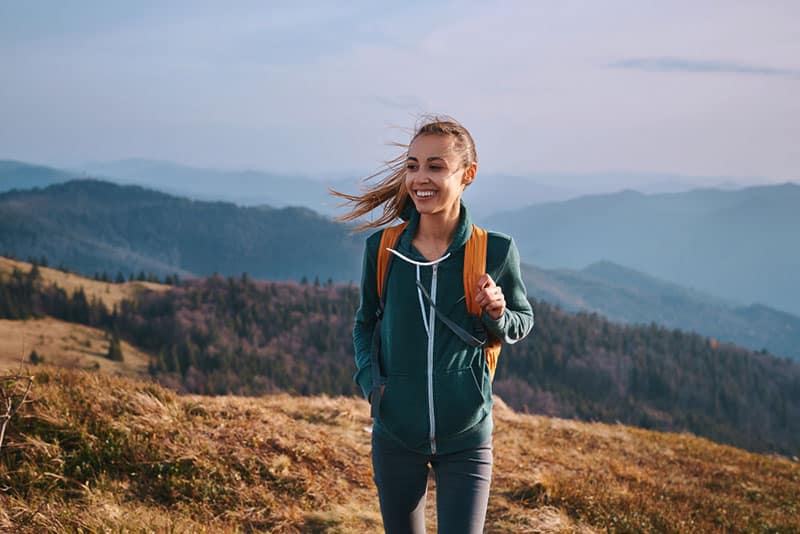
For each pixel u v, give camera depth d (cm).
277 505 547
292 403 852
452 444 257
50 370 659
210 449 584
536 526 583
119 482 518
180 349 16900
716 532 673
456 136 255
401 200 283
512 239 266
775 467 1220
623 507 679
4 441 524
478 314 258
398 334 259
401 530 270
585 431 1189
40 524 423
